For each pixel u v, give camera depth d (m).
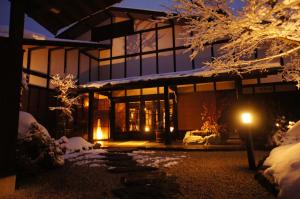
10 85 4.19
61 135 12.48
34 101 11.46
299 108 11.67
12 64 4.25
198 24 3.59
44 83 12.21
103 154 8.24
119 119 15.80
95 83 13.06
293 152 3.84
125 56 15.52
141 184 4.31
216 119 13.35
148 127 14.96
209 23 3.44
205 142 11.03
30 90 11.26
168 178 4.70
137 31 15.38
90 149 9.74
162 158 7.41
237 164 6.08
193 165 6.12
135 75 15.03
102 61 16.33
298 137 6.18
